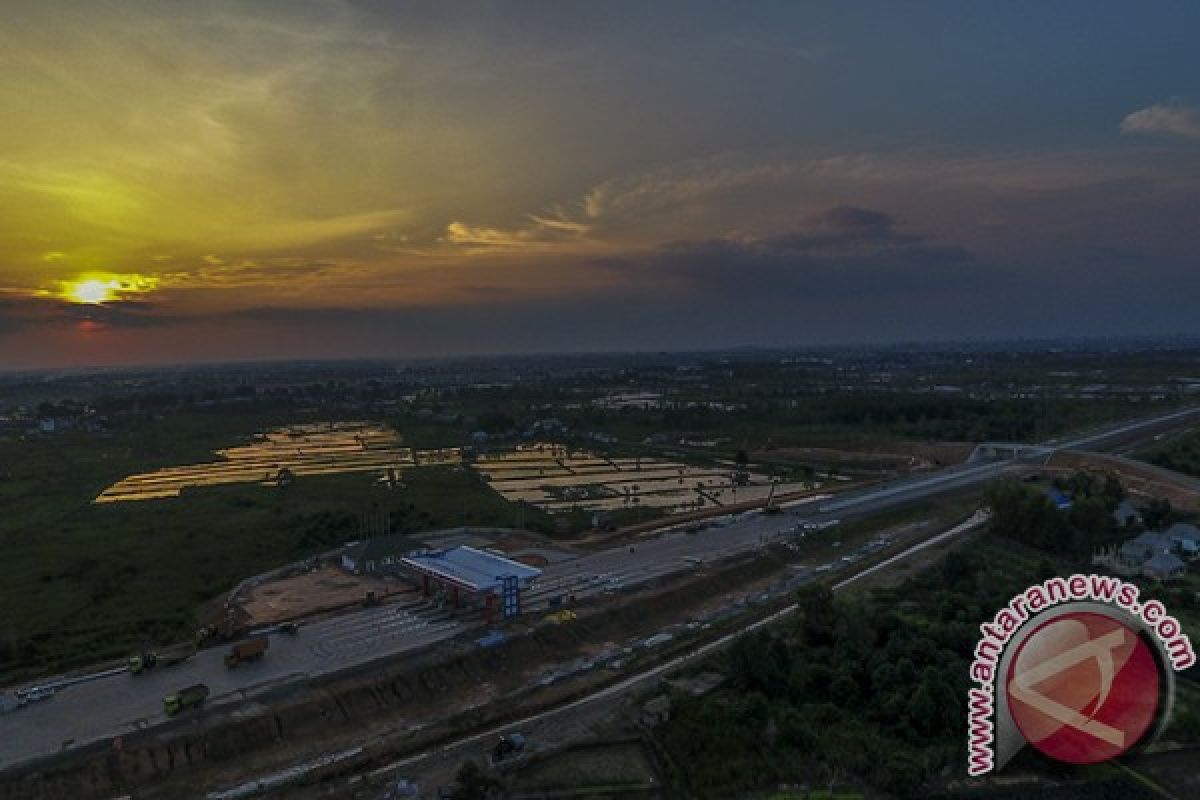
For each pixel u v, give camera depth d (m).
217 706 67.12
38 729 63.62
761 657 72.00
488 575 91.81
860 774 58.56
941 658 70.44
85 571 111.25
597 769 60.06
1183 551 104.88
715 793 56.69
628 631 89.19
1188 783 56.44
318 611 91.62
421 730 66.44
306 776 59.09
